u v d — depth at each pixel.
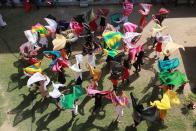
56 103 22.53
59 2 30.50
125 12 27.14
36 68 22.92
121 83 23.91
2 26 28.34
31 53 24.36
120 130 21.28
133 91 23.47
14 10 30.17
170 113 22.19
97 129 21.31
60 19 29.17
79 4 30.47
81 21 26.55
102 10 27.12
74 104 21.45
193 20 29.33
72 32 25.45
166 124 21.61
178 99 21.38
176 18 29.48
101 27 27.59
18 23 28.89
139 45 25.03
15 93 23.36
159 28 25.77
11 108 22.50
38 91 23.39
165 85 22.08
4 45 26.89
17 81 24.11
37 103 22.72
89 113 22.11
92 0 30.62
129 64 23.69
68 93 23.28
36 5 29.92
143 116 20.17
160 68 22.91
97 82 23.91
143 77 24.34
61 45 23.86
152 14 29.77
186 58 25.94
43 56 25.94
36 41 24.83
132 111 22.19
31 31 25.12
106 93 21.08
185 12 30.14
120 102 20.53
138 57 23.75
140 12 27.25
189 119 21.95
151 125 21.53
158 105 20.20
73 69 22.61
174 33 28.08
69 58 25.61
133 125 21.50
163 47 25.86
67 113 22.12
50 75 24.56
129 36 24.42
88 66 23.16
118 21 26.91
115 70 22.55
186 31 28.27
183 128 21.48
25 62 25.38
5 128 21.39
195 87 23.83
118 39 24.23
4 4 30.33
